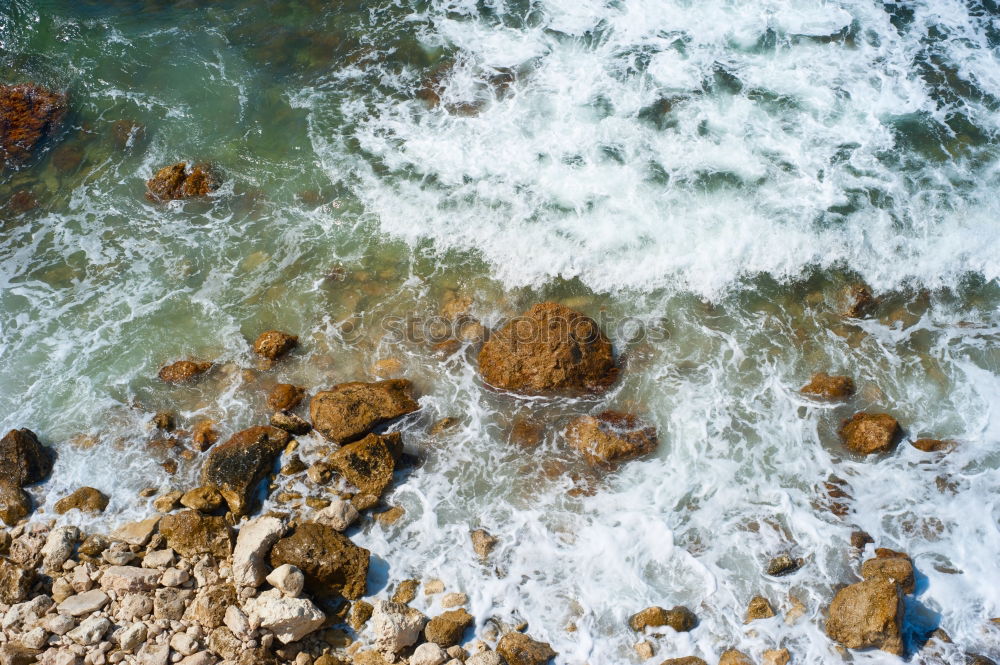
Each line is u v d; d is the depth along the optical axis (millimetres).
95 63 15273
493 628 8336
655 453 9820
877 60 14523
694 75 14312
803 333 11000
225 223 12750
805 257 11703
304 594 8484
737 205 12297
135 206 13070
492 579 8742
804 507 9289
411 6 16125
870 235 11891
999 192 12414
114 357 11047
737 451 9805
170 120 14305
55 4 16438
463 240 12219
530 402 10375
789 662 8016
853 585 8266
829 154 12984
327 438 9961
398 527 9211
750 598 8539
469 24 15633
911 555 8859
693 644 8188
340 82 14797
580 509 9336
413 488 9578
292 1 16469
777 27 15141
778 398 10312
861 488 9461
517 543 9055
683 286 11516
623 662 8070
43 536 9078
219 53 15477
